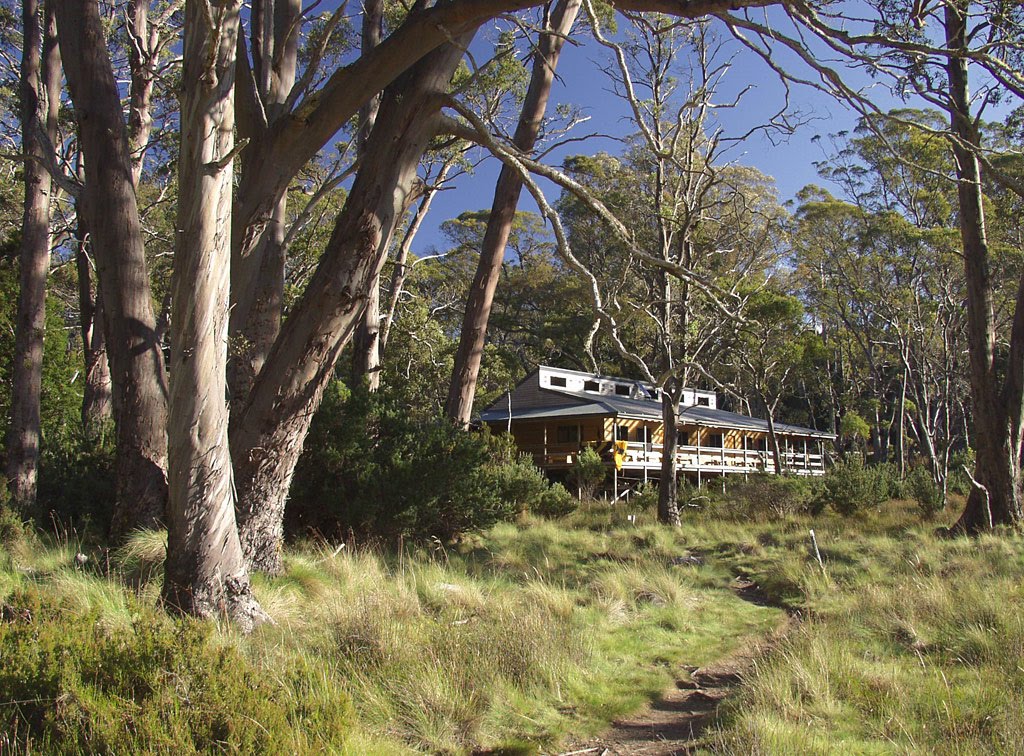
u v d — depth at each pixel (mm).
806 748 4141
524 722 4812
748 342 22891
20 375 9961
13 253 15219
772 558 12539
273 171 7473
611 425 28859
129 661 3420
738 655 6938
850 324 31453
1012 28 6445
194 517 5637
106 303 8375
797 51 5785
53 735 3008
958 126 14047
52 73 11148
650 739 4695
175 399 5625
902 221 25750
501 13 6281
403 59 6641
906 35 6602
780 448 36281
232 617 5664
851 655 6109
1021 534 13609
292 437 7289
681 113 14742
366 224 6961
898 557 11578
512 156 6262
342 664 5016
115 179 8211
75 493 10383
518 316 42375
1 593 5434
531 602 7348
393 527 11258
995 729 4344
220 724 3143
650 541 14477
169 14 14414
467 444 12094
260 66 8633
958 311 25203
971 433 41688
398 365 25422
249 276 7781
